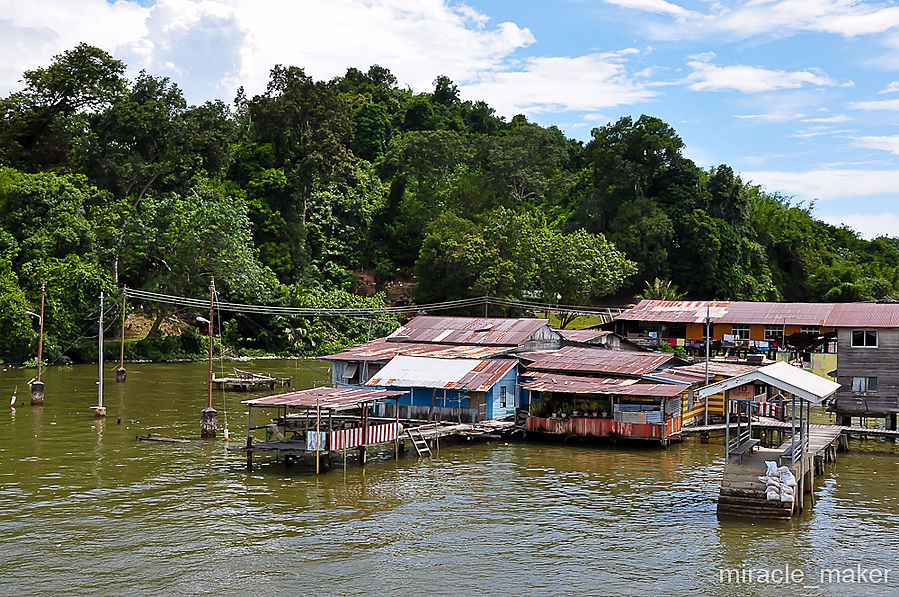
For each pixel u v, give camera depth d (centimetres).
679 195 12156
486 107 18638
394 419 4922
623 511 3406
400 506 3441
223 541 2948
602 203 12575
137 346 9431
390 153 15238
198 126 10888
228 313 10369
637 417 4797
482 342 5819
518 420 5222
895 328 5112
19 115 11219
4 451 4419
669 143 12381
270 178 12131
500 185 13188
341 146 12938
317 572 2656
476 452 4647
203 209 9750
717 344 7800
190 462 4228
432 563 2753
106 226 9744
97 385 7238
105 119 10600
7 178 9506
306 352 10388
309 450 3962
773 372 3619
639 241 11669
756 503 3259
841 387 5250
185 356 9700
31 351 8619
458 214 12875
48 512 3278
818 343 7050
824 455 4353
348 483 3838
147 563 2719
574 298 10250
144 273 10281
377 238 13575
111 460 4244
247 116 15862
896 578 2655
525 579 2617
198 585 2534
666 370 5344
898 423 5769
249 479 3878
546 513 3366
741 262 12388
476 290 10162
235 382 7219
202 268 9912
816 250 14150
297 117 13288
